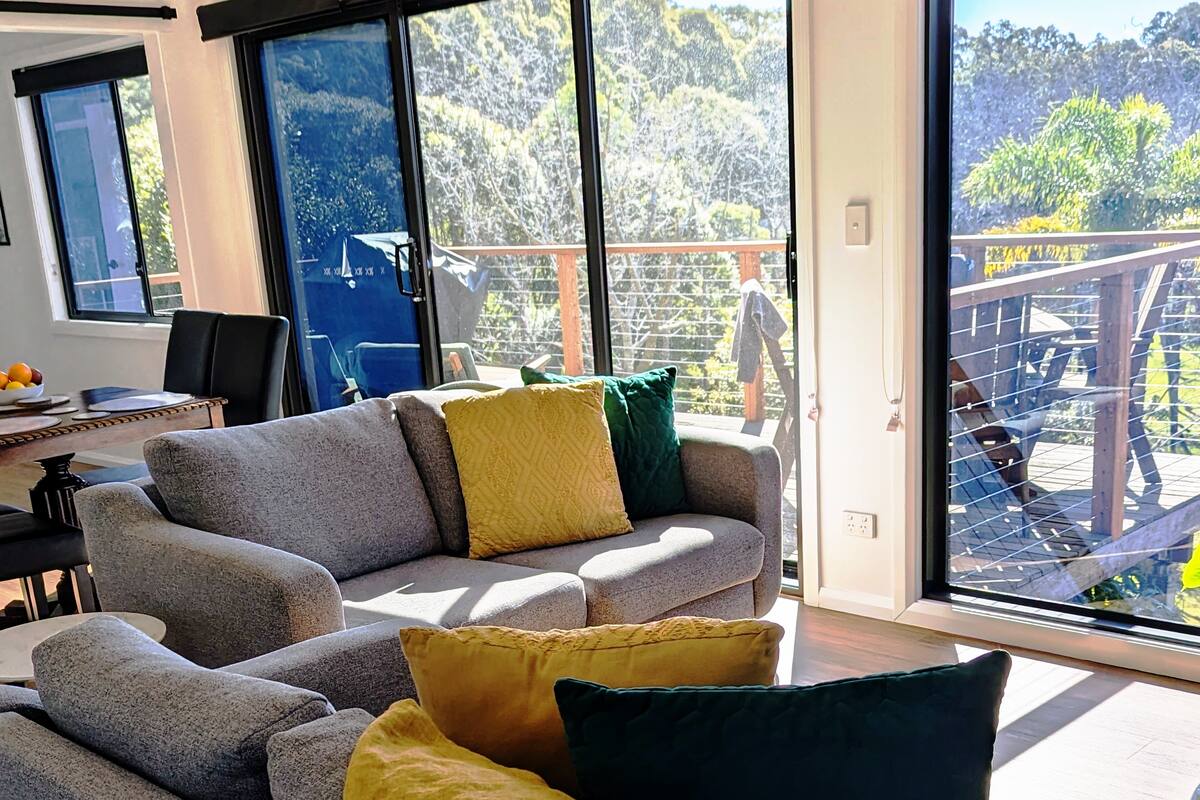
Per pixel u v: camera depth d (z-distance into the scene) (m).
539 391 2.91
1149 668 2.84
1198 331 2.77
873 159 3.03
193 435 2.47
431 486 2.85
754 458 2.94
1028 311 3.03
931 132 3.02
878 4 2.93
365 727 1.16
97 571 2.50
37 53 5.73
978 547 3.24
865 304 3.13
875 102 2.99
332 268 4.65
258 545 2.24
